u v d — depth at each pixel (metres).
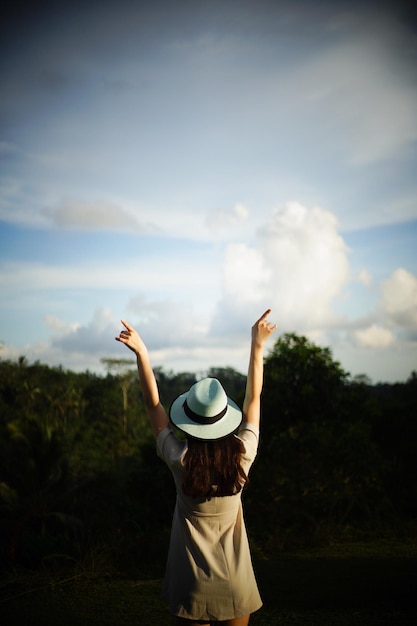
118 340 2.31
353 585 6.28
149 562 8.16
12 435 13.27
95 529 10.05
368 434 11.86
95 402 66.38
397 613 4.96
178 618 2.15
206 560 2.13
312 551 9.21
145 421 56.31
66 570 7.49
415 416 14.49
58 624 5.18
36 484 12.66
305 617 5.02
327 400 12.45
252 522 10.71
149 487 12.91
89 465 27.55
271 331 2.50
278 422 12.51
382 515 11.19
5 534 10.90
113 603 6.00
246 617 2.15
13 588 6.75
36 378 68.19
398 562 7.67
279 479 11.18
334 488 11.19
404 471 13.15
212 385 2.26
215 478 2.13
